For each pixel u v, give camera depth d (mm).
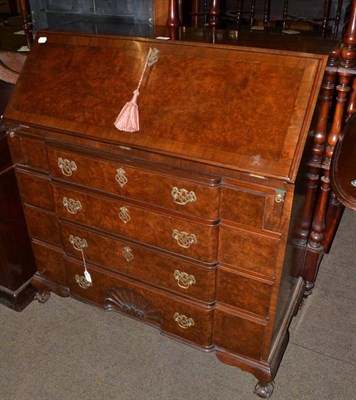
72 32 1515
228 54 1282
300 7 3758
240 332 1493
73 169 1466
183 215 1334
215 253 1368
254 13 3760
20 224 1851
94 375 1671
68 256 1731
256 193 1200
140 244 1497
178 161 1271
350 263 2268
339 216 2238
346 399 1572
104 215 1506
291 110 1175
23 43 2074
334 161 1162
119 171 1370
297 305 1821
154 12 1823
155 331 1852
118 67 1400
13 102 1511
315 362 1721
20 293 1944
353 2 1359
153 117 1307
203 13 2844
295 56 1211
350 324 1899
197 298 1483
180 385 1634
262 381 1549
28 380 1653
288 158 1146
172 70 1328
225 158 1199
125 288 1646
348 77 1479
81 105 1409
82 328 1871
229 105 1237
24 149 1555
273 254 1277
